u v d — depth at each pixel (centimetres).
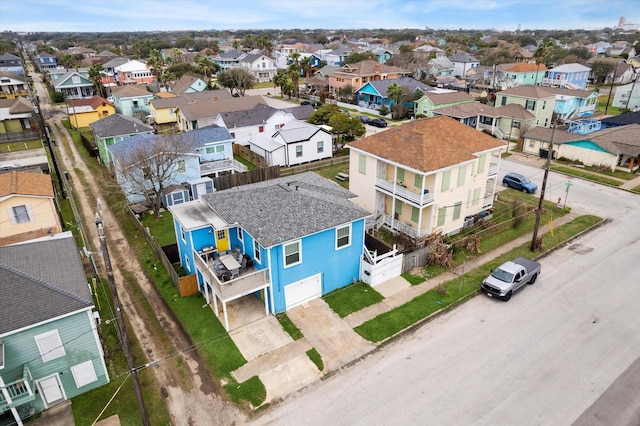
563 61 11075
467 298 2298
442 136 2981
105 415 1606
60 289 1609
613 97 7962
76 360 1645
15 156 4812
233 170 4209
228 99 6159
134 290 2378
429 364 1830
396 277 2497
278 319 2128
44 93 9188
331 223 2166
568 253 2758
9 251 1812
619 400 1634
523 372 1777
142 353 1909
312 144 4588
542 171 4353
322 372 1794
